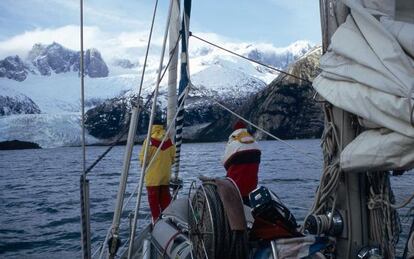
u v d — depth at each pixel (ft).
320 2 10.48
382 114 8.11
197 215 10.48
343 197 10.01
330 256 10.23
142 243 16.19
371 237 9.93
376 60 8.25
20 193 102.42
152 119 10.57
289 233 9.84
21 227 57.00
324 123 10.43
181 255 11.18
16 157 379.35
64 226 57.31
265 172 110.63
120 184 10.89
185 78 18.57
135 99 11.38
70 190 107.24
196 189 10.99
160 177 20.74
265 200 9.96
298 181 87.66
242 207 9.78
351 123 9.86
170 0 10.44
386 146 8.16
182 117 18.97
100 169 170.71
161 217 14.80
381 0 9.15
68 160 302.25
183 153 280.10
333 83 9.12
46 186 118.83
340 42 9.05
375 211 9.84
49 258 40.40
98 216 59.93
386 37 8.34
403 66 8.00
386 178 9.77
